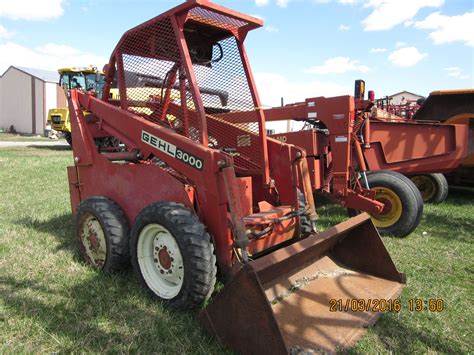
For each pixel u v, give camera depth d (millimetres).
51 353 2438
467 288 3584
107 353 2449
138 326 2729
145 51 3611
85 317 2840
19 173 9602
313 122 5793
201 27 3607
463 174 7699
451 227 5641
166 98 3631
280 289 3076
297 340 2551
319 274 3428
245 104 3766
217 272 3066
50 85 37719
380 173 5219
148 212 3043
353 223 3320
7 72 41094
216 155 2904
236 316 2410
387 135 6418
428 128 6340
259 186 3904
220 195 2936
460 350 2619
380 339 2695
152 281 3164
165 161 3293
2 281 3402
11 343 2516
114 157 3686
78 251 4109
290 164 3701
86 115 4098
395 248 4672
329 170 5715
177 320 2812
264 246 3254
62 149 18359
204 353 2436
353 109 5145
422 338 2727
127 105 3818
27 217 5500
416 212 4961
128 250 3527
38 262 3801
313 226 3680
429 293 3412
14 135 34281
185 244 2789
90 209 3584
